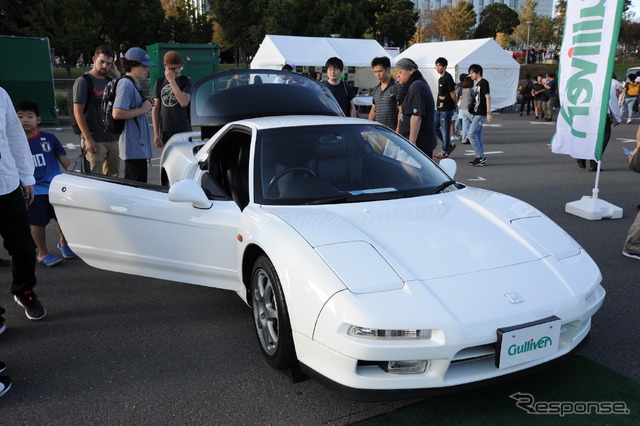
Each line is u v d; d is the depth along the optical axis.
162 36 46.88
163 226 3.56
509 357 2.35
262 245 2.84
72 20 36.25
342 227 2.84
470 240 2.80
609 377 2.88
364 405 2.68
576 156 6.27
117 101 4.96
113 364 3.13
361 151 3.68
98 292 4.22
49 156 4.71
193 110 4.96
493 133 15.00
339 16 45.03
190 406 2.70
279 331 2.72
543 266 2.65
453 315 2.30
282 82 5.19
